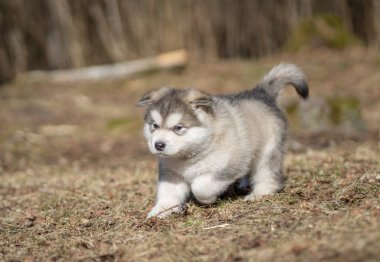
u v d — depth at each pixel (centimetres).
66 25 2756
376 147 1304
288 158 1196
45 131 1805
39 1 2736
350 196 803
